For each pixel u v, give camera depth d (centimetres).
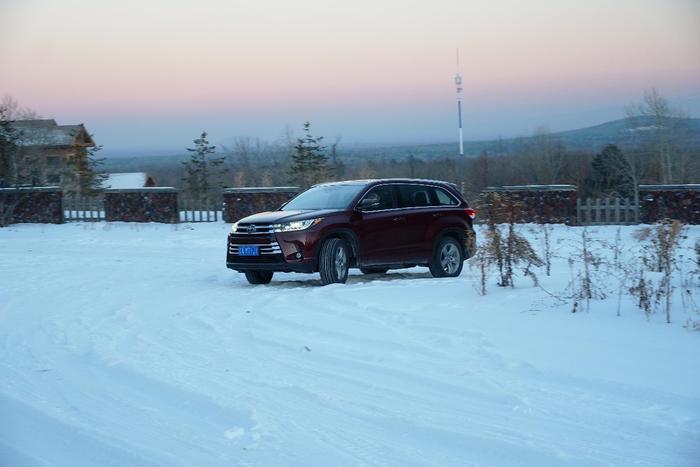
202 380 668
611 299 948
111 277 1389
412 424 537
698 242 1123
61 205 2772
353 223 1243
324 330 855
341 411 573
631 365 654
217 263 1628
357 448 497
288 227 1192
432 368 680
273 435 525
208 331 880
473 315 896
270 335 842
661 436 499
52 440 531
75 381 682
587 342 740
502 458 472
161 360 743
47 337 867
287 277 1415
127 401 619
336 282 1220
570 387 609
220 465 475
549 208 2350
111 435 536
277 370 695
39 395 640
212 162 3469
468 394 603
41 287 1261
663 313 854
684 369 636
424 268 1545
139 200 2728
